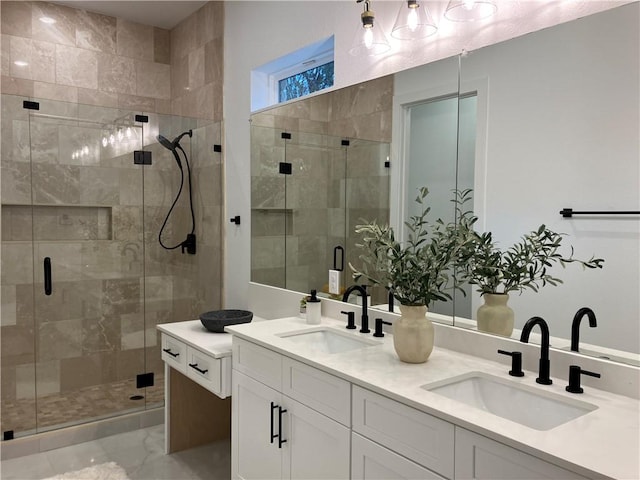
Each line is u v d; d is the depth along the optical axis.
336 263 2.51
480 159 1.85
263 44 3.00
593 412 1.31
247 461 2.19
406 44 2.16
